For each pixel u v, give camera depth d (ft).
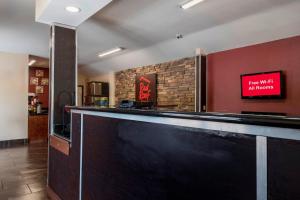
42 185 10.86
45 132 22.09
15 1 9.99
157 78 21.49
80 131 7.38
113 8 10.93
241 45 14.49
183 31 14.56
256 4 10.48
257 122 2.91
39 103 23.73
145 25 13.37
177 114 4.00
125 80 25.58
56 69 10.11
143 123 4.78
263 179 2.89
